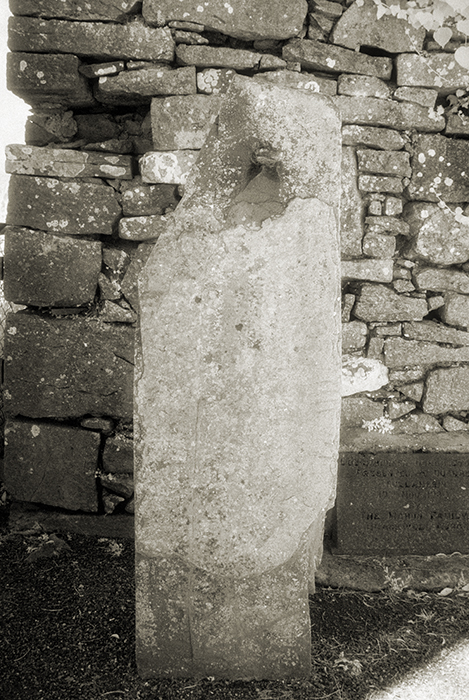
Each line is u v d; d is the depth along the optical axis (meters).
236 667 1.97
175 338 1.86
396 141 2.91
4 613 2.32
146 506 1.92
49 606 2.39
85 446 2.98
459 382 3.07
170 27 2.74
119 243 2.99
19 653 2.09
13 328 2.94
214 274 1.84
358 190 2.94
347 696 1.93
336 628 2.35
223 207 1.82
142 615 1.95
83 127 2.97
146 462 1.90
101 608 2.38
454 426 3.10
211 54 2.77
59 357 2.96
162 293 1.85
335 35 2.81
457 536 2.95
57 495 3.04
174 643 1.95
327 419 1.90
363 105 2.87
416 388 3.08
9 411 3.01
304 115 1.78
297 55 2.80
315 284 1.85
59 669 2.01
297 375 1.88
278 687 1.94
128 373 2.94
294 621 1.94
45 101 2.92
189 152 2.80
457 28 2.80
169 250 1.84
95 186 2.85
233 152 1.80
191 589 1.93
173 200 2.86
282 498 1.91
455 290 3.04
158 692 1.91
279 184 1.80
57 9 2.72
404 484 2.95
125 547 2.93
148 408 1.89
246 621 1.94
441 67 2.87
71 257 2.90
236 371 1.87
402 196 3.01
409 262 3.04
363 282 3.02
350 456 2.93
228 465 1.89
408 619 2.44
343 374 3.06
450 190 2.96
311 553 2.10
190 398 1.88
